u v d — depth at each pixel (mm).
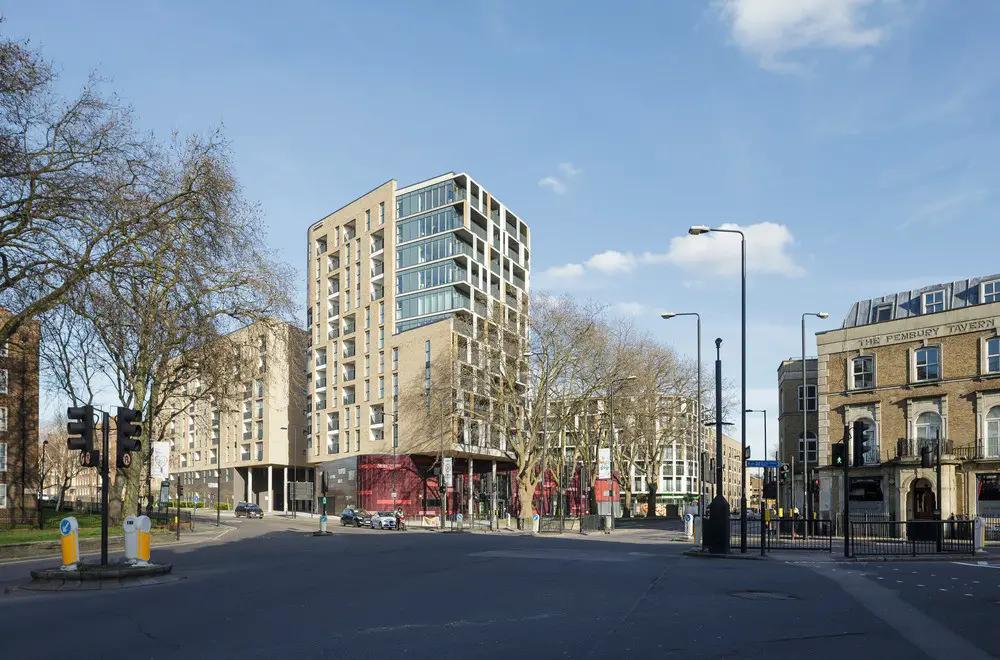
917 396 41094
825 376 45250
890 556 23375
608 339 58812
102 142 25844
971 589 14461
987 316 38844
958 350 39812
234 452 97562
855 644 8883
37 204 23625
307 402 90750
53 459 86688
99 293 26094
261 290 34312
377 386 79625
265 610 11656
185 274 30484
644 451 69500
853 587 14562
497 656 8188
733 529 34000
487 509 81062
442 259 78688
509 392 60062
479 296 80625
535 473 69812
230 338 36188
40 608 12250
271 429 91125
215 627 10164
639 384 60406
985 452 38219
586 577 16344
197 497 102188
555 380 57781
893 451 41719
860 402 43469
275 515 82688
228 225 30062
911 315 44250
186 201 29922
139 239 27469
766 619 10617
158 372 36719
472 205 81062
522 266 94938
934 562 22234
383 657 8180
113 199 24922
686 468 116375
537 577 16359
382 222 83875
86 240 25484
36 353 32031
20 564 22375
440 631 9711
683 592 13648
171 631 9906
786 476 47094
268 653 8445
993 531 33656
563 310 57000
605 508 50531
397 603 12297
